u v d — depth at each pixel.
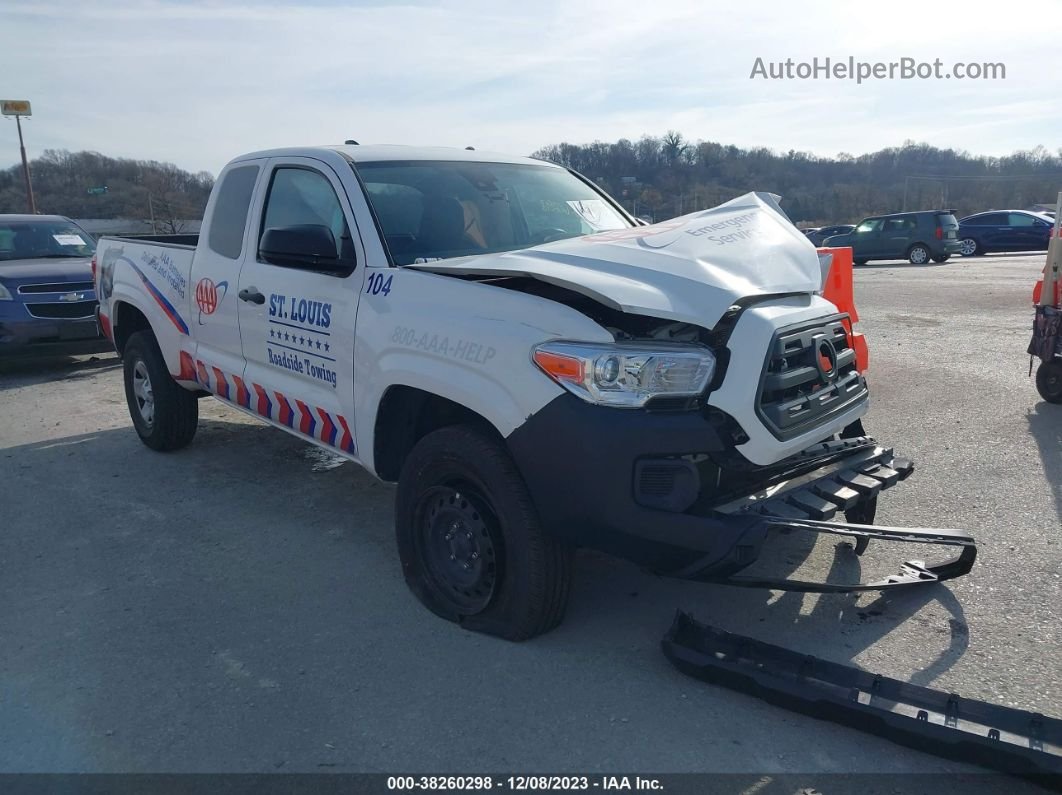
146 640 3.80
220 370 5.41
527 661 3.55
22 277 9.69
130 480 6.02
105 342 10.05
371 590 4.25
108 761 2.98
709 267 3.53
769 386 3.35
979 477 5.59
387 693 3.35
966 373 8.66
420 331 3.76
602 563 4.48
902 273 21.44
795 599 4.04
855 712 2.99
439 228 4.43
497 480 3.48
